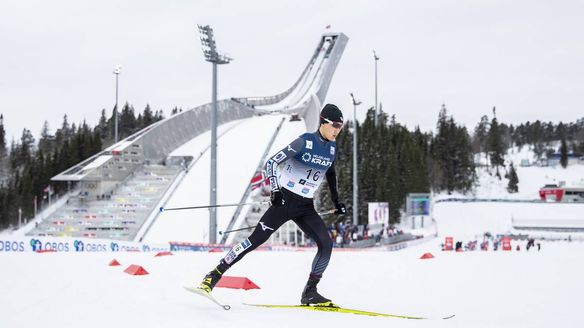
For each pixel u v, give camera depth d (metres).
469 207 82.44
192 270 7.62
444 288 6.27
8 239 18.52
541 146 183.25
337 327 3.86
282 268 8.09
